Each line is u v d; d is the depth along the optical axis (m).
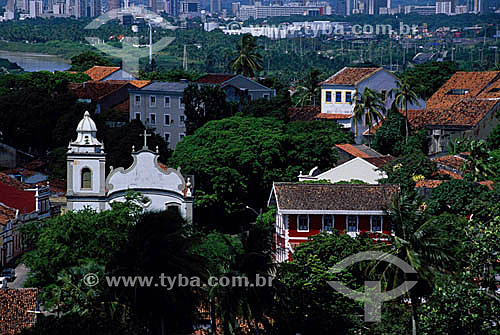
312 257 117.81
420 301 110.06
